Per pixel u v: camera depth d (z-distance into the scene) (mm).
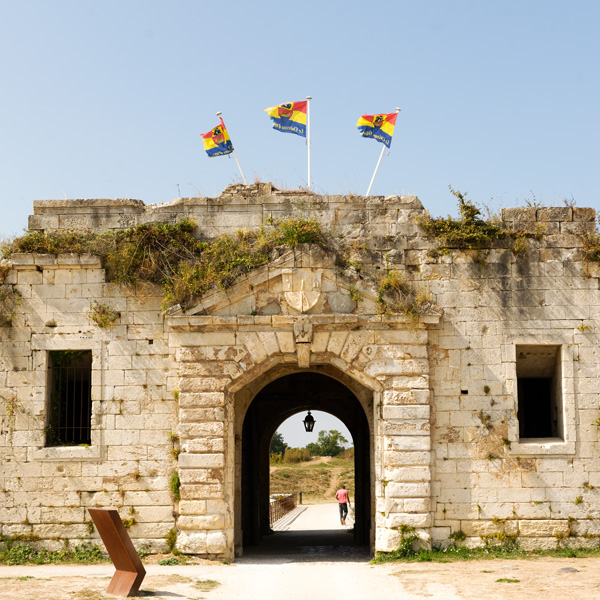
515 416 21234
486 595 15250
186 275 21250
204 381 20984
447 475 21031
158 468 21016
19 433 21250
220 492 20562
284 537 32156
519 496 20938
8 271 21906
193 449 20703
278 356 21219
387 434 20844
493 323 21641
